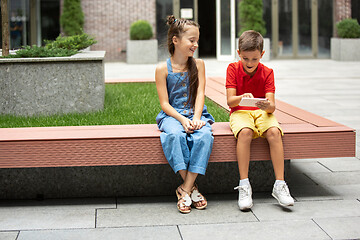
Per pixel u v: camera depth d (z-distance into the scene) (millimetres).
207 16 20656
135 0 17469
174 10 17578
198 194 3566
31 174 3789
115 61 17688
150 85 7977
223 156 3584
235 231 3125
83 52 6559
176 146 3398
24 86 5465
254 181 3916
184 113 3746
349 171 4516
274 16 17875
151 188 3861
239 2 17781
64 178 3807
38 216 3434
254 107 3760
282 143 3590
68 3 16453
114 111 5461
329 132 3625
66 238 3043
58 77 5477
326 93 9484
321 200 3711
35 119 5180
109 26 17500
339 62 16797
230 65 3729
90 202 3721
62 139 3451
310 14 17969
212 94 6320
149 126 3914
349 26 17031
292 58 18109
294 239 2986
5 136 3535
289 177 4047
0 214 3480
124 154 3502
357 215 3375
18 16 16719
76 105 5535
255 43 3430
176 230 3154
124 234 3098
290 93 9570
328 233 3066
